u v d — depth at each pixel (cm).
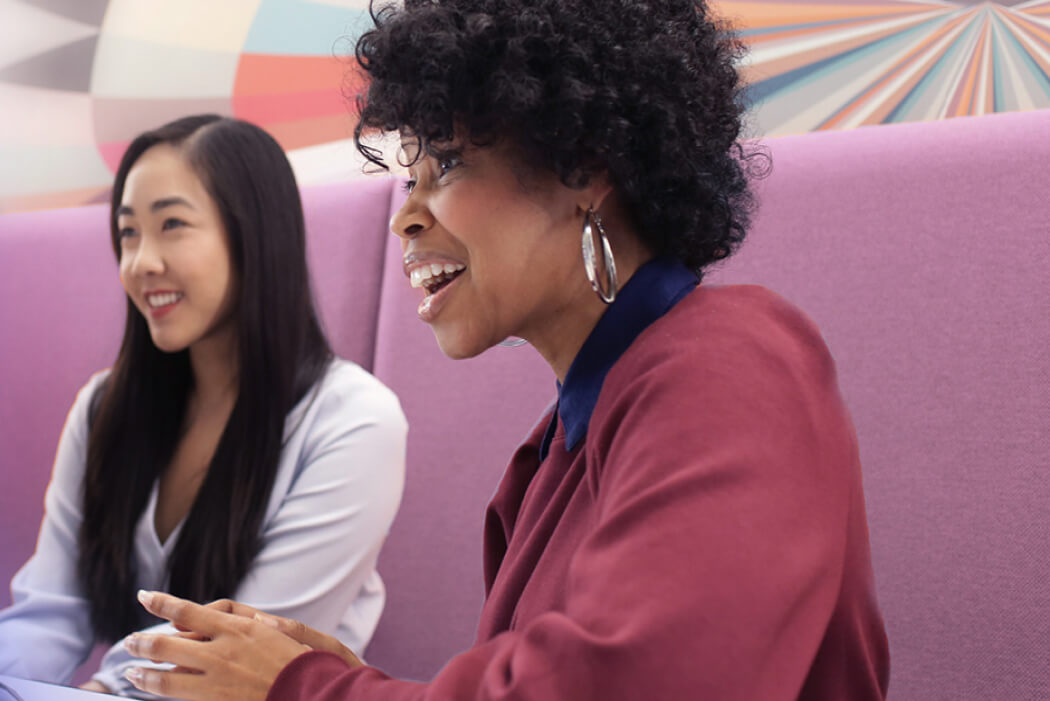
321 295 160
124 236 143
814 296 121
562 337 60
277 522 133
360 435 135
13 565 181
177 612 53
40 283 188
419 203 58
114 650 125
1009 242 112
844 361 118
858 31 141
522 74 51
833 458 45
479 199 55
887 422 115
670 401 44
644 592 38
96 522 144
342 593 132
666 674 36
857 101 141
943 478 111
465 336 58
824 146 125
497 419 141
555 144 52
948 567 109
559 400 60
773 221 125
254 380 137
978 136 117
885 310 117
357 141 61
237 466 134
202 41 189
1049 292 109
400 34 54
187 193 139
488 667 41
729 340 47
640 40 54
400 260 154
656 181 55
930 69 137
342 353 157
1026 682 104
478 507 140
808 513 41
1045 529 105
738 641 37
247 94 186
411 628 142
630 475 43
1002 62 133
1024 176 113
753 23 147
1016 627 105
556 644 38
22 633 138
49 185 202
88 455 146
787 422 44
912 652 109
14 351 188
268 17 184
